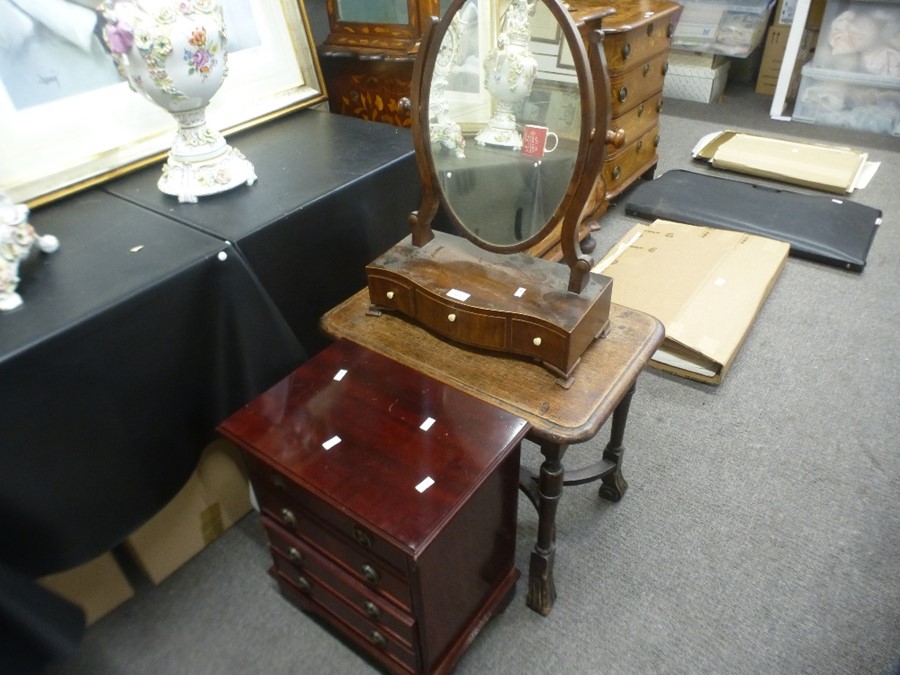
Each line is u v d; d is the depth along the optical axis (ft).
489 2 2.88
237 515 4.52
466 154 3.30
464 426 3.01
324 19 6.14
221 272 3.28
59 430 2.85
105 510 3.20
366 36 5.28
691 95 11.19
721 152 8.80
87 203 3.85
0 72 3.57
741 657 3.61
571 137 2.93
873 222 7.23
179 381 3.38
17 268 2.95
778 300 6.37
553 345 3.10
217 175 3.80
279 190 3.86
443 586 3.02
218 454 4.15
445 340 3.55
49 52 3.74
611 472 4.25
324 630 3.86
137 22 3.10
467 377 3.29
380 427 3.04
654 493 4.58
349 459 2.89
